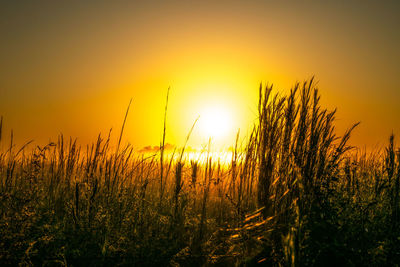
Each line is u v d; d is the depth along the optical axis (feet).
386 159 10.36
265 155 9.72
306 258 6.66
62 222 10.27
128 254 9.13
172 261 8.87
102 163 11.50
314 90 9.80
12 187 9.96
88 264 8.50
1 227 8.12
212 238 10.64
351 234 7.69
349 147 9.19
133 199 11.24
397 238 7.48
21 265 7.41
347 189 9.93
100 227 9.69
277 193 9.31
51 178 12.40
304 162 9.23
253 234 9.04
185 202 11.14
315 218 7.58
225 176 11.28
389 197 9.77
